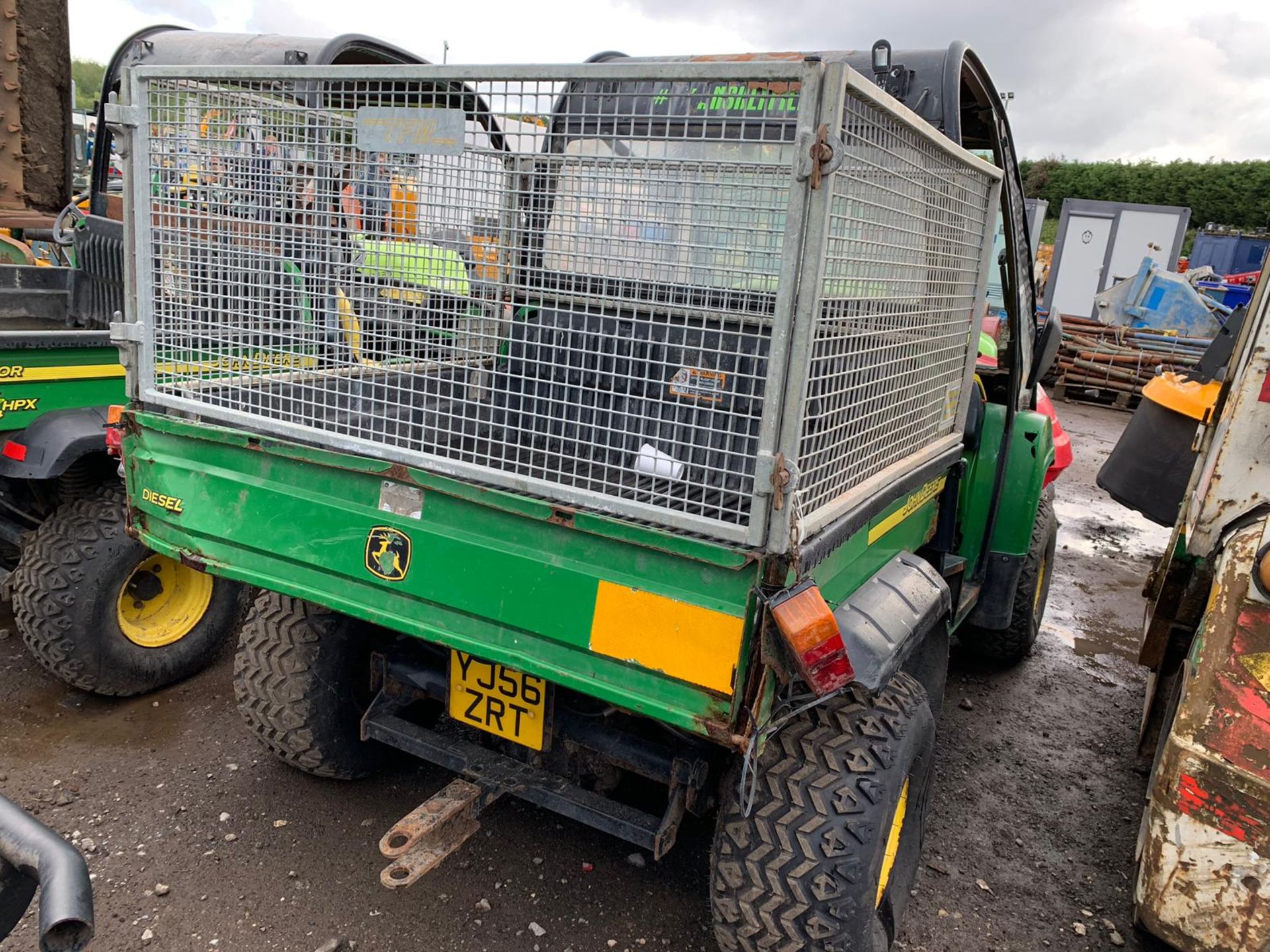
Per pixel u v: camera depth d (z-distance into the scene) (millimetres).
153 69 2346
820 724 2168
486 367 2697
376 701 2832
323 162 2207
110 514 3486
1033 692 4355
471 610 2082
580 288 2457
